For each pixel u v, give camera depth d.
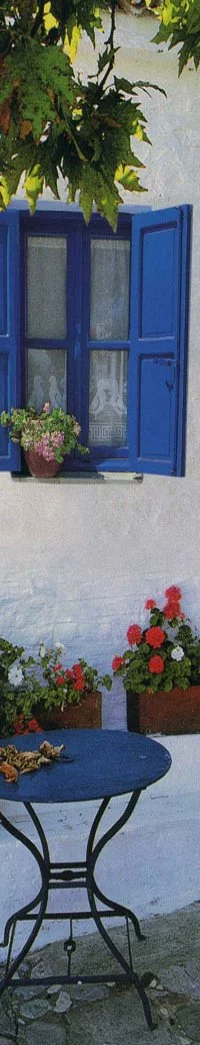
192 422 4.89
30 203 2.24
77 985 3.79
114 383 5.01
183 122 4.68
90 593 4.85
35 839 4.19
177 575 4.99
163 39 2.67
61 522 4.75
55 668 4.67
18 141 2.13
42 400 4.95
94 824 3.61
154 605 4.89
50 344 4.89
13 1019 3.58
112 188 2.22
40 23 2.14
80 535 4.79
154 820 4.43
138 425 4.76
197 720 4.92
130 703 4.96
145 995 3.52
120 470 5.02
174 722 4.89
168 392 4.57
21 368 4.87
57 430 4.64
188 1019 3.57
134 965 3.90
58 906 4.17
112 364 4.99
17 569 4.73
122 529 4.85
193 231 4.74
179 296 4.45
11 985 3.50
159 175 4.70
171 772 4.73
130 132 2.20
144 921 4.30
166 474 4.62
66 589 4.80
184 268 4.43
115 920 4.25
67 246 4.82
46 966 3.91
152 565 4.93
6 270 4.47
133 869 4.34
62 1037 3.47
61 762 3.47
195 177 4.74
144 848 4.36
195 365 4.84
